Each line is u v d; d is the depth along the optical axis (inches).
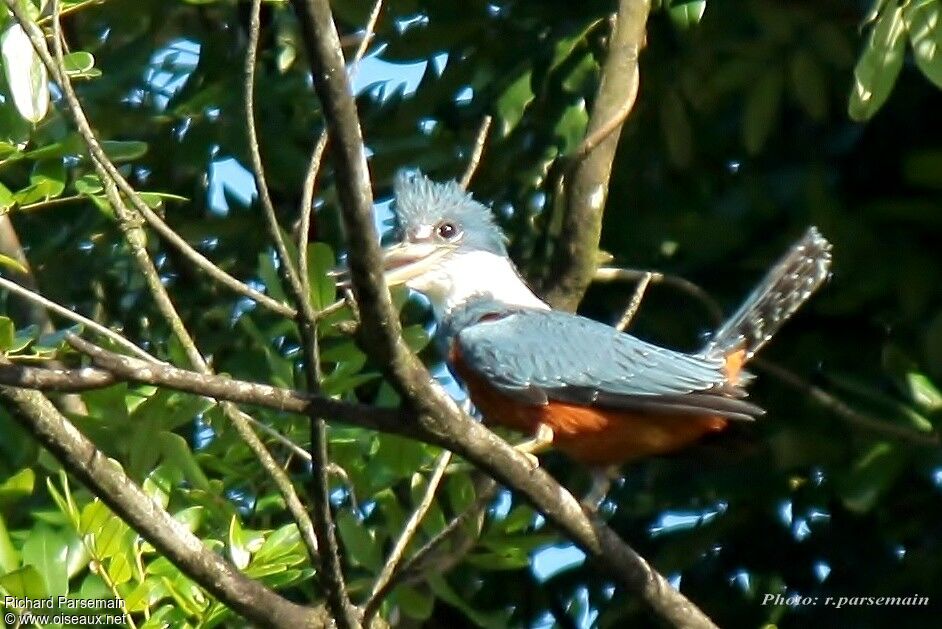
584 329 383.6
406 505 440.5
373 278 269.3
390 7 483.8
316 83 250.2
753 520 482.6
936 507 473.1
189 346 358.6
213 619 354.0
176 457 397.1
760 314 397.1
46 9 380.5
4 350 335.9
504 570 483.2
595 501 380.5
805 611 483.2
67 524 369.4
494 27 476.7
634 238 475.2
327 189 486.9
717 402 366.6
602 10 463.5
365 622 332.2
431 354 483.5
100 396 398.3
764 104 439.5
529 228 493.0
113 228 493.7
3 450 417.7
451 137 481.7
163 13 502.9
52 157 367.6
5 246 442.3
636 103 470.0
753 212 462.0
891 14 386.0
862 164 470.0
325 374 444.5
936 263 451.2
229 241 504.1
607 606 495.5
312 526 351.9
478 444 307.9
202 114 488.1
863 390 444.5
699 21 442.3
